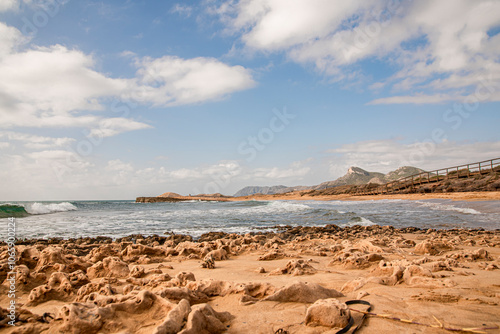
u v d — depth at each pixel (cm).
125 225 2452
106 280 579
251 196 13912
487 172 4497
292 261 704
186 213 3878
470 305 413
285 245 1210
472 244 1090
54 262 700
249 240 1257
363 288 518
